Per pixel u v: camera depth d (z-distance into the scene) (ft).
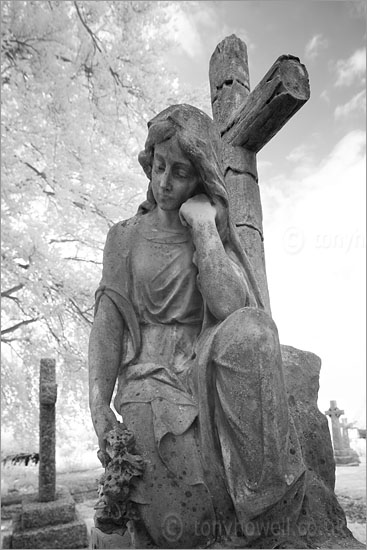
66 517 12.83
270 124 6.82
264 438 3.59
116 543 4.13
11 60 18.98
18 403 17.61
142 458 3.83
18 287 17.99
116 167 20.81
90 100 20.86
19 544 11.94
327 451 4.75
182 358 4.44
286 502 3.66
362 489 16.43
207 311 4.38
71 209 19.65
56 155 19.54
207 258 4.27
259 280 6.89
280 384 3.76
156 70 21.08
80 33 19.81
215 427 3.87
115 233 5.09
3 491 18.34
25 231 17.54
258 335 3.77
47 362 14.73
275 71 6.24
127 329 4.73
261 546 3.61
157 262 4.71
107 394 4.40
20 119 18.78
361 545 3.95
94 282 18.79
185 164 4.65
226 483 3.74
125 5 20.44
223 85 8.32
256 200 7.38
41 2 19.08
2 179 17.34
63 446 21.52
